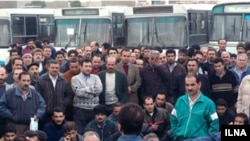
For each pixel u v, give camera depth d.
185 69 14.59
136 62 15.30
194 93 9.20
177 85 13.03
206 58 15.47
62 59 15.73
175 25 23.59
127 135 5.41
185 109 9.24
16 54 16.09
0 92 12.20
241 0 23.70
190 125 9.16
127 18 24.23
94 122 11.55
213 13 24.11
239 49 15.59
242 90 11.07
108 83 13.40
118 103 11.87
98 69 14.26
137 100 14.46
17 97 11.66
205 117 9.17
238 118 8.89
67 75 13.43
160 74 14.41
